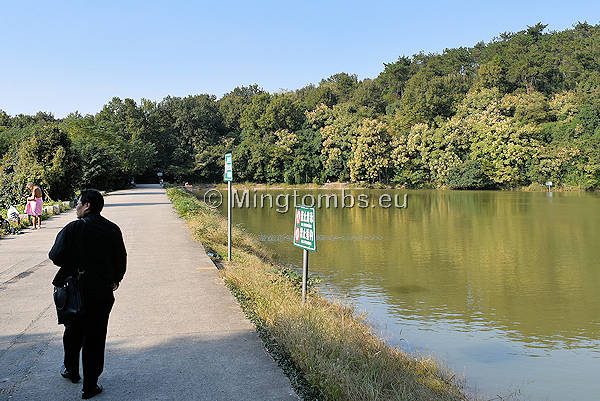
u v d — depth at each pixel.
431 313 11.46
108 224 3.93
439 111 94.00
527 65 103.31
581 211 40.94
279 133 94.81
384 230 28.17
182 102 105.25
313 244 6.96
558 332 10.27
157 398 3.83
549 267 17.48
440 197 61.03
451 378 7.02
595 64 105.88
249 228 27.78
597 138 72.88
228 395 3.92
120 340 5.22
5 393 3.87
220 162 89.75
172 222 18.44
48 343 5.10
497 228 29.23
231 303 6.82
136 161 64.88
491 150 76.62
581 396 7.10
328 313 7.67
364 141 83.75
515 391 7.20
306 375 4.41
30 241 13.25
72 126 61.25
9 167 29.31
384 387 5.08
